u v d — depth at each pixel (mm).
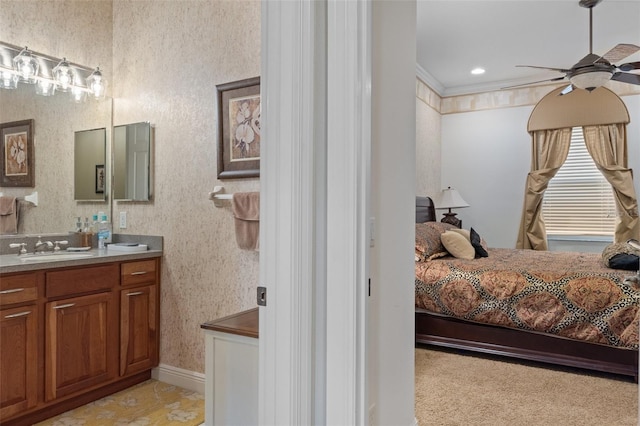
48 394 2338
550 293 3014
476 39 4254
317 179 1369
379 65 1716
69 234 2912
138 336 2805
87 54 3000
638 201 4961
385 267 1785
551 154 5367
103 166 3102
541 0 3482
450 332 3404
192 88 2754
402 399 1998
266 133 1346
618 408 2496
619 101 5012
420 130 5207
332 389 1342
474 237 4121
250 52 2521
